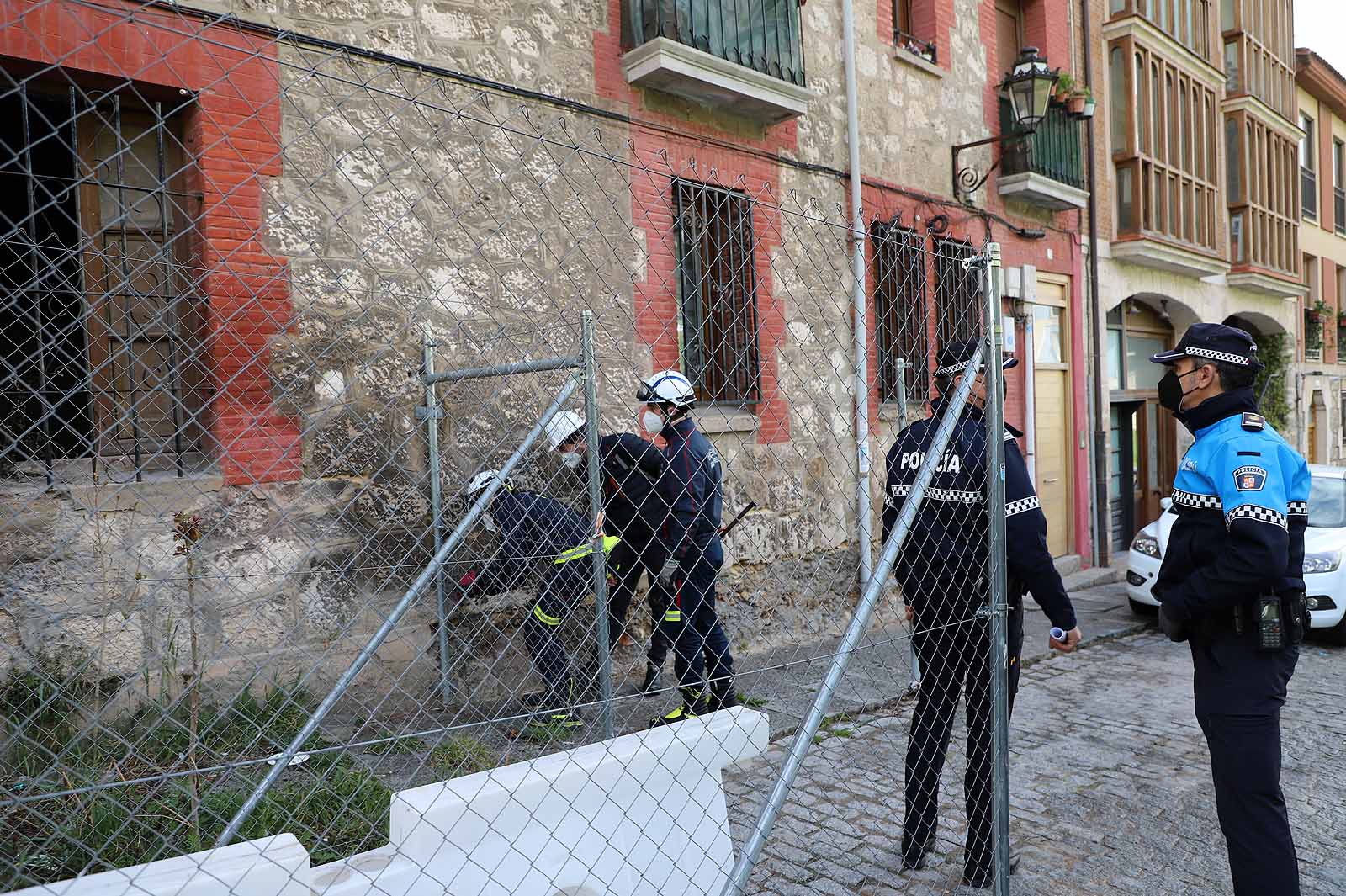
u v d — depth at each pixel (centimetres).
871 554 625
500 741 387
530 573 441
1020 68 836
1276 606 255
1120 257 1116
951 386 311
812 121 700
